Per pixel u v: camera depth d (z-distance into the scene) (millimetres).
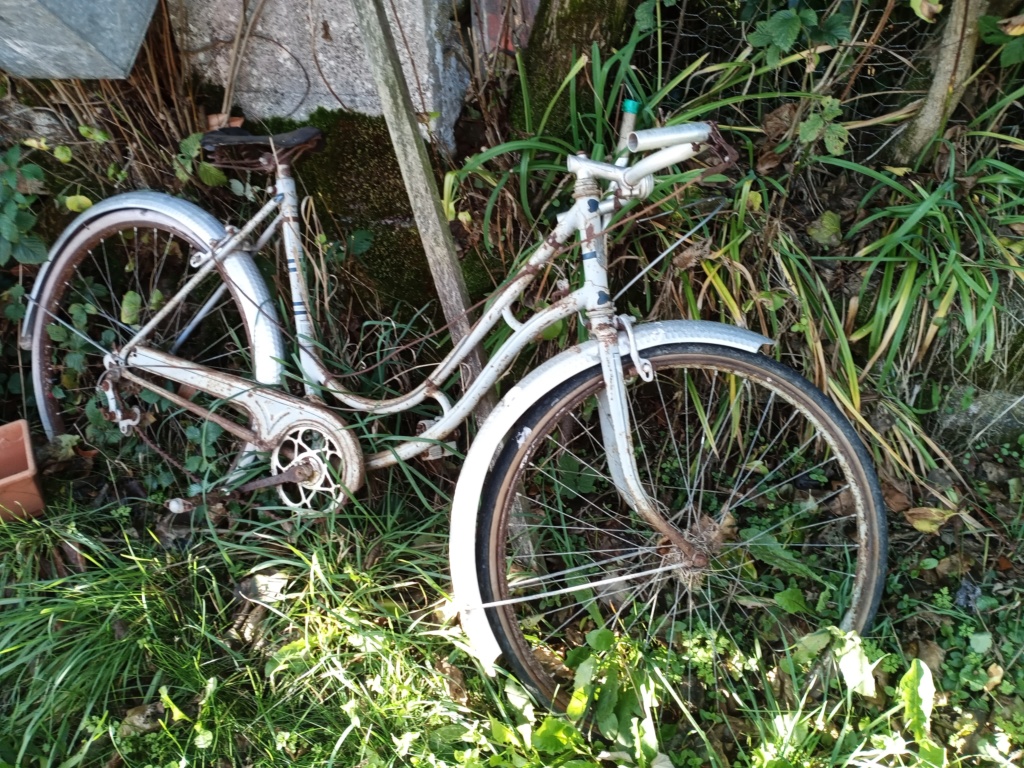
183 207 1952
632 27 2143
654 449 2223
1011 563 2002
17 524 1975
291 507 1937
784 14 1908
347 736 1656
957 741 1733
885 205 2137
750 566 2021
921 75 2133
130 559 1964
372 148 2105
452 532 1663
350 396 1899
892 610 1979
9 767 1576
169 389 2162
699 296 2062
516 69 2057
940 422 2186
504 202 2053
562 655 1920
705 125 1357
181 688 1723
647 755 1574
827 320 2078
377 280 2186
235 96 2115
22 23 1594
